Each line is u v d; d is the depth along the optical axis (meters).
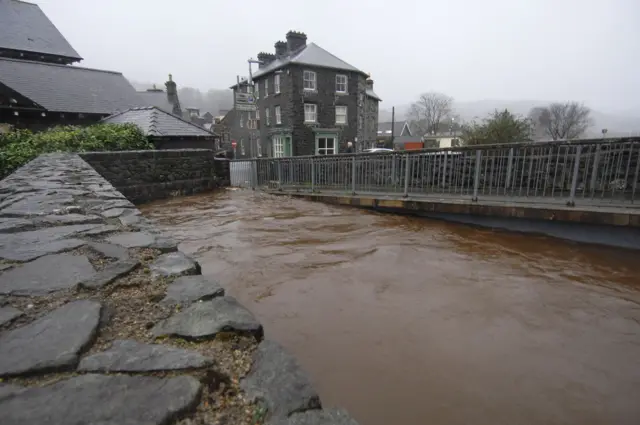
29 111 15.72
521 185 6.27
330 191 9.38
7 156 8.55
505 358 2.49
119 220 2.93
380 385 2.20
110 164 8.72
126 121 13.75
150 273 1.88
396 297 3.40
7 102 14.75
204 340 1.30
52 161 7.02
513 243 5.30
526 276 3.98
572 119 53.09
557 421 1.94
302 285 3.62
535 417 1.97
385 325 2.89
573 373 2.34
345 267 4.13
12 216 2.89
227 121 48.62
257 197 10.01
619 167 5.43
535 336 2.77
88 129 10.94
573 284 3.77
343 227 6.17
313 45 28.81
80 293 1.60
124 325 1.37
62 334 1.25
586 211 5.22
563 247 5.10
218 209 7.95
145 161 9.41
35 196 3.66
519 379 2.28
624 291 3.61
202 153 11.18
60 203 3.38
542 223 5.73
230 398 1.03
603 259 4.60
